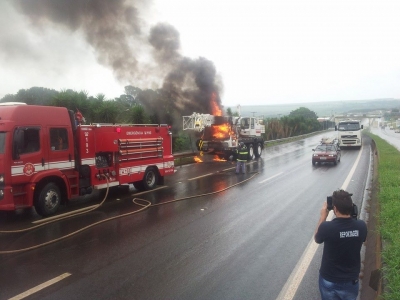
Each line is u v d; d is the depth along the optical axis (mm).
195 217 9016
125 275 5535
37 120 8820
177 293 4957
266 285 5219
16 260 6141
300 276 5523
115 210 9695
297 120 52625
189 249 6711
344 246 3357
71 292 4957
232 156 22969
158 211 9633
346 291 3369
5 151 8133
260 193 12094
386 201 8469
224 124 21812
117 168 11195
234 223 8477
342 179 14703
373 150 27422
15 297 4793
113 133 10977
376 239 6445
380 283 4633
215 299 4793
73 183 9867
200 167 19453
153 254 6441
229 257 6312
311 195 11625
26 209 9805
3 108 8500
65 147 9570
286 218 8906
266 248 6770
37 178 8688
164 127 13492
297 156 25297
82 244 6965
